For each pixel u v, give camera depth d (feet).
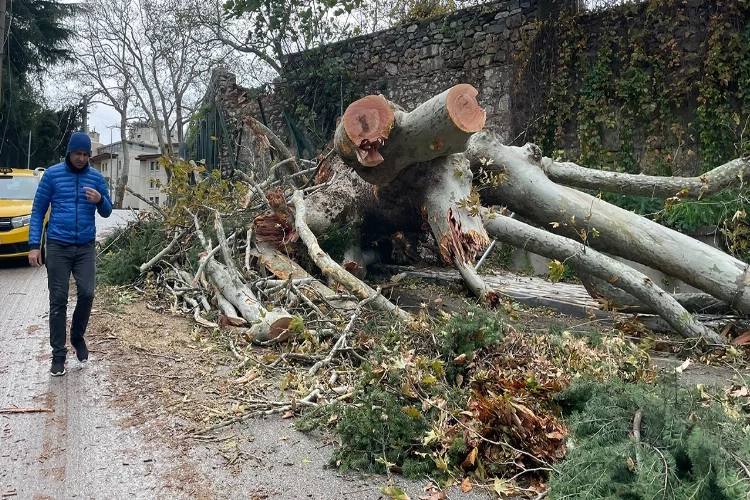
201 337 18.03
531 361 13.51
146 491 9.41
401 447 10.44
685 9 31.32
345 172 25.48
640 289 20.06
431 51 42.24
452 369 13.75
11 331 18.79
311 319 18.80
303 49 50.80
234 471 10.10
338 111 47.19
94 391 13.57
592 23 34.53
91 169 14.97
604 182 23.36
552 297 27.14
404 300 26.16
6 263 34.14
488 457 10.37
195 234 26.14
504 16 38.45
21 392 13.44
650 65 32.68
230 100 56.29
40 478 9.77
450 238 19.94
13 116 79.61
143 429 11.66
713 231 30.78
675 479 8.25
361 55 46.39
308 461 10.50
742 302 19.44
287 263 22.94
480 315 14.98
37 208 14.42
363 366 12.93
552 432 10.15
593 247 22.15
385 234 27.30
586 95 34.58
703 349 19.24
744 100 29.78
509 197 22.43
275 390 13.88
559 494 8.55
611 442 9.13
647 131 32.89
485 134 22.40
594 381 11.46
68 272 14.61
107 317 19.90
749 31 29.37
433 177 20.59
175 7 73.10
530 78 36.73
